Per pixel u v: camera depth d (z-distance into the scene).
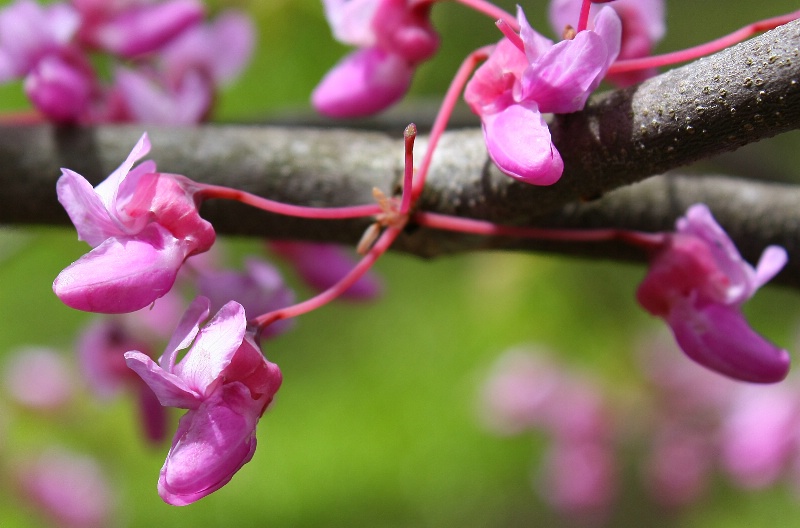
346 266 0.19
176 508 0.40
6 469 0.35
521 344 0.38
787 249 0.18
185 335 0.15
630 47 0.17
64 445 0.36
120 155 0.18
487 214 0.17
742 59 0.15
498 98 0.16
